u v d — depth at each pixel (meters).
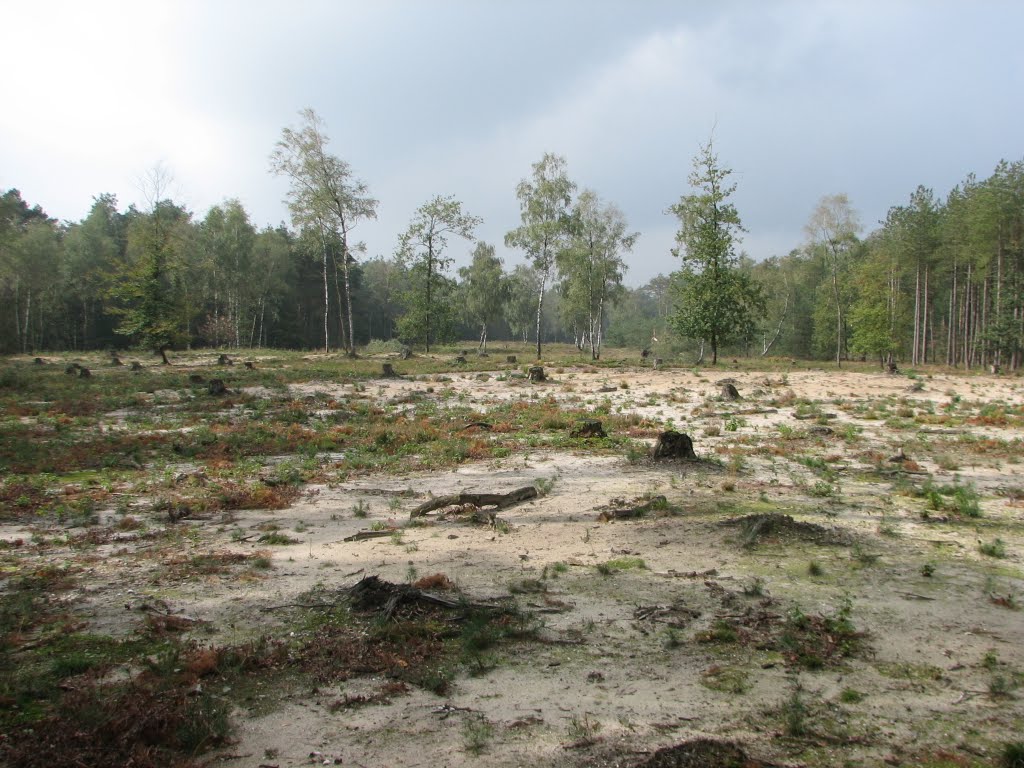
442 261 54.91
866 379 28.55
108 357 44.31
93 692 4.04
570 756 3.41
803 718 3.77
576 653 4.64
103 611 5.45
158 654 4.63
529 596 5.65
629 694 4.07
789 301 69.06
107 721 3.65
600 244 54.56
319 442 13.99
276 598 5.71
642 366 37.62
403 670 4.43
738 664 4.46
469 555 6.80
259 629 5.09
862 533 7.29
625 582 5.96
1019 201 39.62
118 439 14.47
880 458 11.58
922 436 14.11
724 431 15.14
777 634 4.87
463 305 70.50
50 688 4.15
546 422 15.79
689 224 38.47
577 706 3.94
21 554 7.00
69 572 6.40
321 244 50.12
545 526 7.80
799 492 9.18
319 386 25.78
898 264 48.72
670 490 9.32
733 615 5.19
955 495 8.74
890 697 4.01
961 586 5.79
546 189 45.03
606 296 59.78
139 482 10.55
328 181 46.12
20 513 8.69
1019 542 7.02
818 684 4.17
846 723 3.72
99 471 11.58
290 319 77.62
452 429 15.74
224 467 11.74
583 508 8.52
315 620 5.24
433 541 7.32
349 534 7.77
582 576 6.13
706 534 7.22
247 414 18.67
